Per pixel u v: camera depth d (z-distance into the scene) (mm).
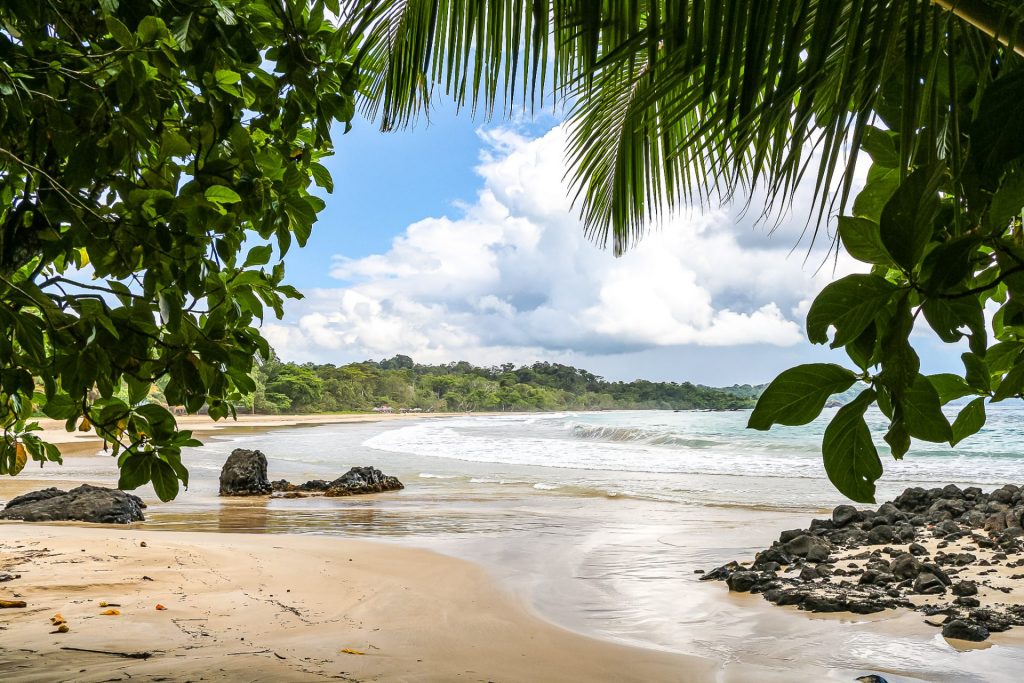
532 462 27094
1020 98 763
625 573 7969
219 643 4609
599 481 19672
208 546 8711
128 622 5055
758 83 1271
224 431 64125
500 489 18000
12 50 1740
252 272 2168
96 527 11734
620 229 3484
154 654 4203
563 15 1935
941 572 6410
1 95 1672
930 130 1099
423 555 8984
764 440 34844
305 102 2254
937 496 9789
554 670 4637
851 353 896
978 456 25578
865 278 816
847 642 5090
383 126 2465
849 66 1191
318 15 2244
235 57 1862
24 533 9414
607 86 3107
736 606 6301
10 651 4156
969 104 1168
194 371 1995
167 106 1922
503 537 10602
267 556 8281
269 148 2328
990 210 903
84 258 2473
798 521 11617
